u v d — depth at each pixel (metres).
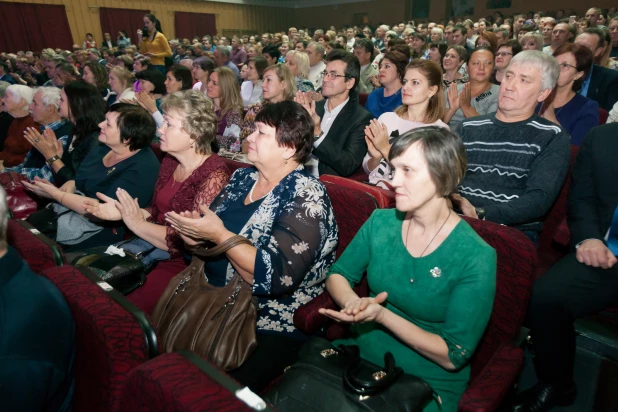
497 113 1.99
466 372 1.24
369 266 1.32
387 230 1.30
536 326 1.58
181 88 4.66
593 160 1.71
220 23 18.83
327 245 1.46
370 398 1.07
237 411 0.66
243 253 1.28
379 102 3.74
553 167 1.76
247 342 1.30
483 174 1.97
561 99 2.77
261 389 1.33
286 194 1.44
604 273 1.57
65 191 2.29
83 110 2.58
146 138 2.20
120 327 0.92
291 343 1.46
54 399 0.97
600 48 3.95
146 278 1.82
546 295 1.56
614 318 1.80
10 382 0.76
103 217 1.94
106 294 1.03
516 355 1.20
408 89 2.35
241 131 3.55
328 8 20.41
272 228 1.38
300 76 4.78
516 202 1.75
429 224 1.19
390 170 2.23
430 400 1.10
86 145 2.58
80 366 1.02
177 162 2.03
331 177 1.78
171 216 1.27
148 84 4.51
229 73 3.66
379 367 1.16
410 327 1.14
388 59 3.53
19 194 2.56
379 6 19.02
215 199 1.70
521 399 1.61
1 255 0.85
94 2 15.25
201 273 1.43
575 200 1.76
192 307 1.35
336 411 1.06
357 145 2.62
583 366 1.83
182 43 13.08
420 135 1.12
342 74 2.66
